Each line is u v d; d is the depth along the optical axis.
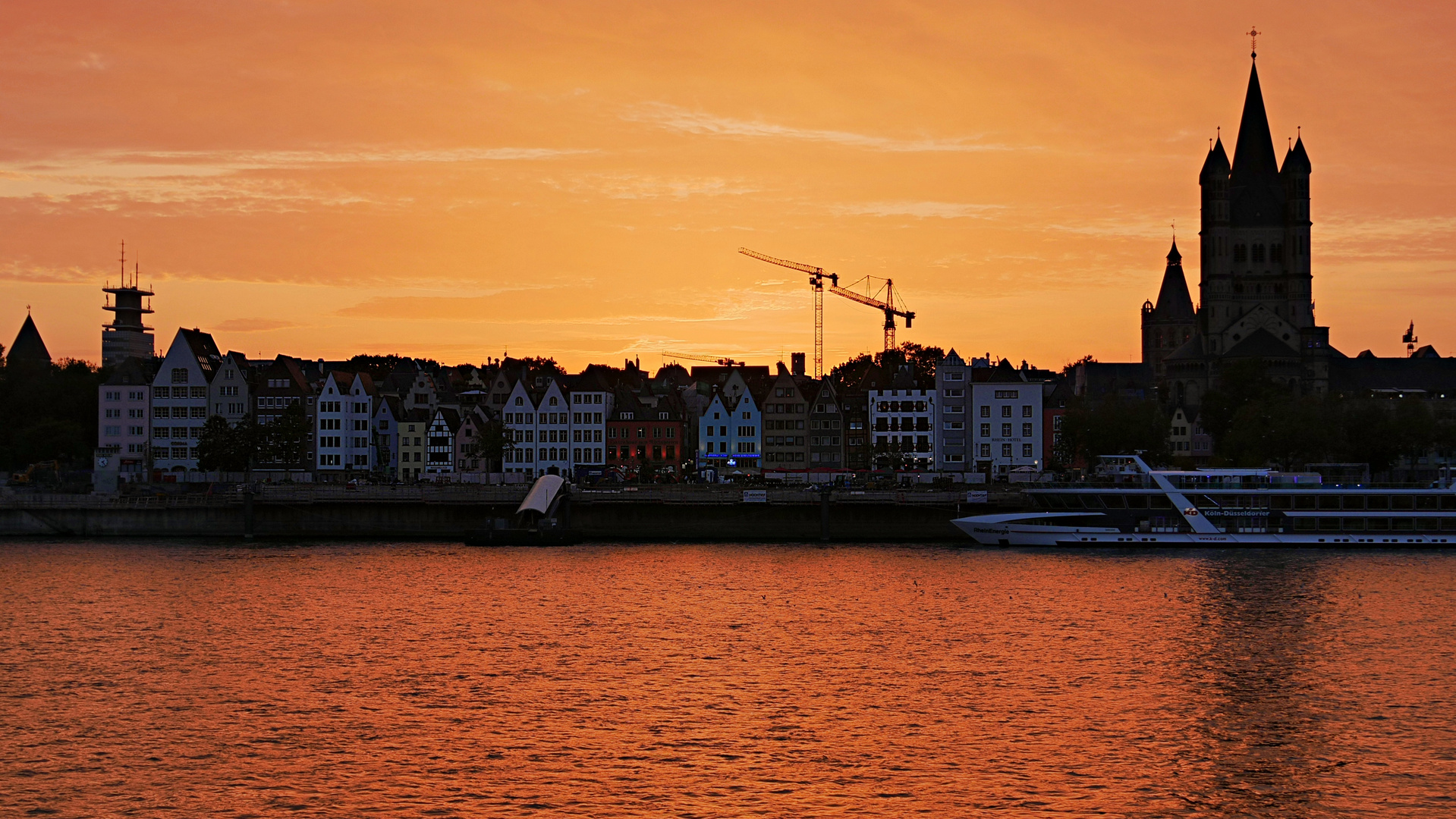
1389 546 162.88
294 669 95.94
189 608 120.44
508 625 112.19
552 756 75.25
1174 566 146.88
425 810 67.12
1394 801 68.69
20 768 73.31
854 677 92.94
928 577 139.25
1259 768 73.44
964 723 81.50
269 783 71.00
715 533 179.50
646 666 96.56
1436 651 101.44
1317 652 100.88
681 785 70.50
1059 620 113.69
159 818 66.00
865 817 66.19
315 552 164.12
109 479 194.50
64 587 132.75
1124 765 73.88
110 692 89.25
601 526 180.62
